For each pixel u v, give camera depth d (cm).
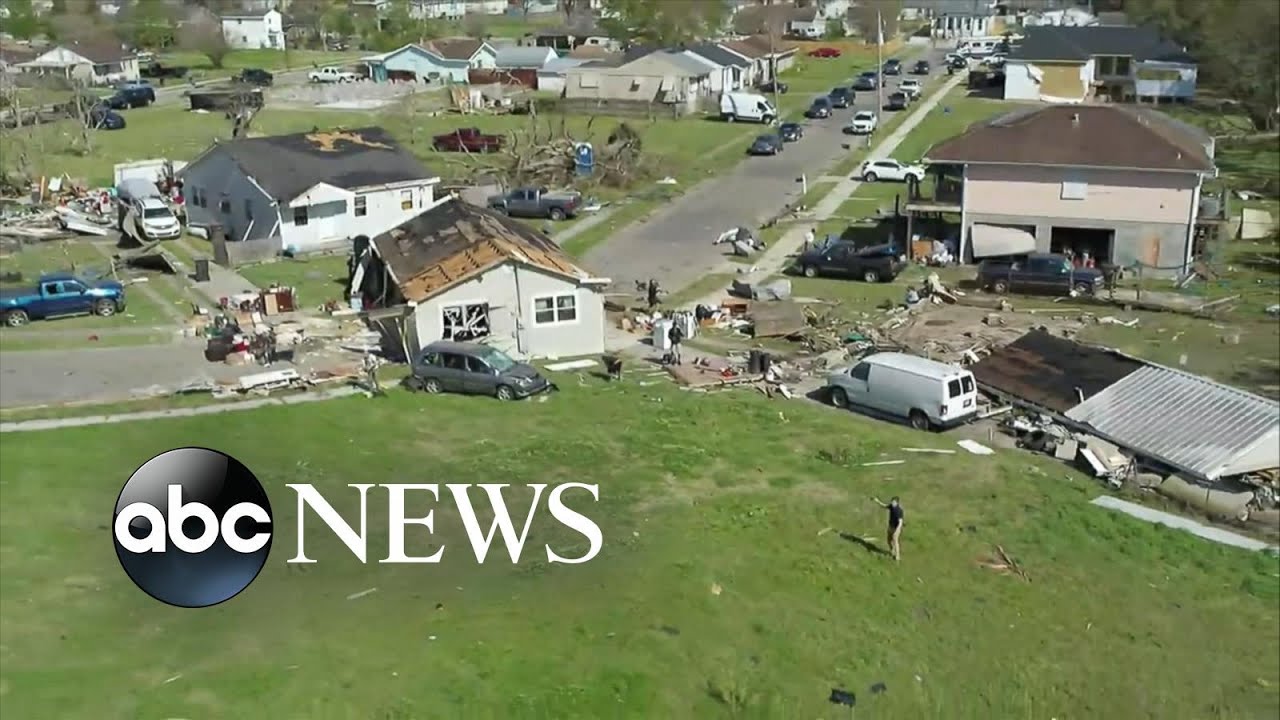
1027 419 3638
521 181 7156
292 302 4719
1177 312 4803
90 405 3575
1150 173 5222
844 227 6212
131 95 10056
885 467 3294
